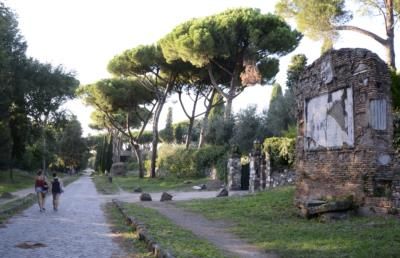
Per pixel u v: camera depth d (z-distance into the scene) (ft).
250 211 59.21
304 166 58.49
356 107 50.16
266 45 121.80
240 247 37.86
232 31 122.11
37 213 65.41
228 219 54.90
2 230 47.37
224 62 138.41
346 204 48.52
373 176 47.60
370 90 48.75
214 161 144.36
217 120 154.40
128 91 175.83
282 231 43.73
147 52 149.59
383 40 86.58
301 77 60.80
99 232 46.39
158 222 49.67
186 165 157.48
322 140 55.31
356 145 49.73
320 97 56.18
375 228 40.75
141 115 215.72
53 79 142.82
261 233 43.60
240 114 142.31
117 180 187.32
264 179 97.71
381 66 49.39
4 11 89.81
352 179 49.93
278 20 122.83
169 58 136.87
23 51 131.44
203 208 66.03
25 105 143.43
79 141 340.18
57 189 69.56
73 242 39.96
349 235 38.81
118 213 64.28
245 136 136.98
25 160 212.84
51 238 42.16
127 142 359.05
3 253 34.60
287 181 88.53
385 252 31.50
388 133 49.01
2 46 106.32
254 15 122.72
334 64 53.78
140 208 67.26
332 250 33.94
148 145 337.52
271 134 135.03
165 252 31.58
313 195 56.24
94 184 171.32
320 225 45.57
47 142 228.43
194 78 156.15
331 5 88.69
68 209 71.77
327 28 90.68
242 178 115.03
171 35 132.57
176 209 68.08
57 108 147.84
